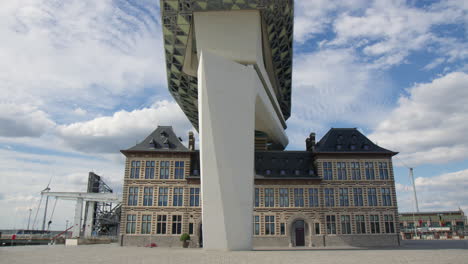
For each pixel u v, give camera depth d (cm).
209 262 1872
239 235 2897
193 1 3362
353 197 4547
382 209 4528
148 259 2078
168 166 4525
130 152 4547
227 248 2853
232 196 2927
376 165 4659
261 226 4419
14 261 1912
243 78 3219
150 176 4491
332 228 4450
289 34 4141
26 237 6500
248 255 2394
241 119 3109
